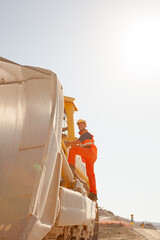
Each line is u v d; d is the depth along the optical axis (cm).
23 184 224
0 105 263
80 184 466
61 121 289
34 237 230
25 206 215
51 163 252
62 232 380
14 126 259
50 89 262
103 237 1438
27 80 268
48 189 249
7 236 206
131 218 2822
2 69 254
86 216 466
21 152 242
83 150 616
